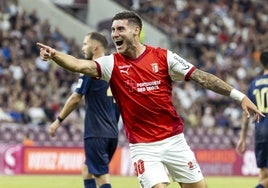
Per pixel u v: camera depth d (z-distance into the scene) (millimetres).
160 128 8617
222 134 26047
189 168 8703
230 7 39094
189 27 36094
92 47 11328
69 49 31484
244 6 39562
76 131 24000
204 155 25125
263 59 12508
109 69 8484
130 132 8695
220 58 34969
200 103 30047
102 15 35781
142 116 8586
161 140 8609
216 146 25828
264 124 12359
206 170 25094
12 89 26328
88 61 8383
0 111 24844
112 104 11414
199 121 28969
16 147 22828
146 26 35156
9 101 25594
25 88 27156
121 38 8477
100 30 33250
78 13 35969
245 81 33531
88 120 11367
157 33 35062
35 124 25266
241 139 12727
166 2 37594
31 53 29641
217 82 8539
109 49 32000
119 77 8523
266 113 12359
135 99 8539
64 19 34500
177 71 8578
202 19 37156
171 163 8672
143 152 8602
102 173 11359
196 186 8781
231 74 33531
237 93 8508
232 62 34562
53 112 26172
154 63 8570
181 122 8797
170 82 8695
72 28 34375
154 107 8562
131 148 8719
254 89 12500
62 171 23219
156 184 8477
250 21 38750
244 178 23688
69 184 18516
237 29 37812
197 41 35000
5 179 20297
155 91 8555
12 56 28703
